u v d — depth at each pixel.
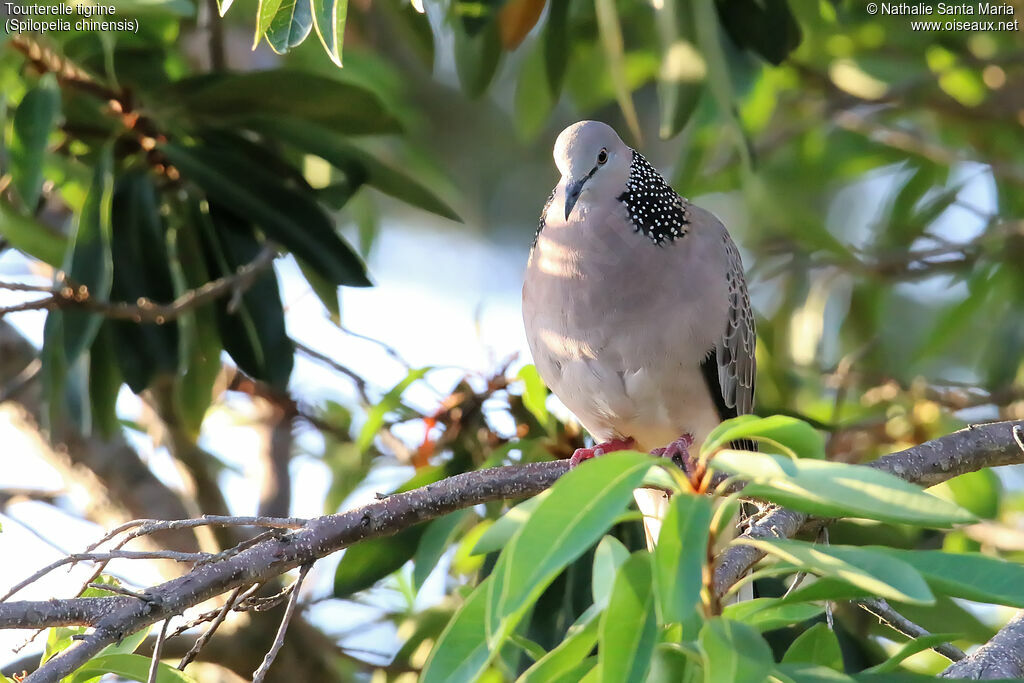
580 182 8.52
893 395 11.11
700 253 8.62
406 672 9.83
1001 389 11.12
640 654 4.47
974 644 9.05
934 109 12.66
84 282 8.65
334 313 9.99
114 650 6.15
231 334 9.59
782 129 13.63
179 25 10.94
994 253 11.96
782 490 4.47
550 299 8.55
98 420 9.68
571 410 9.02
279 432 12.34
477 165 16.38
